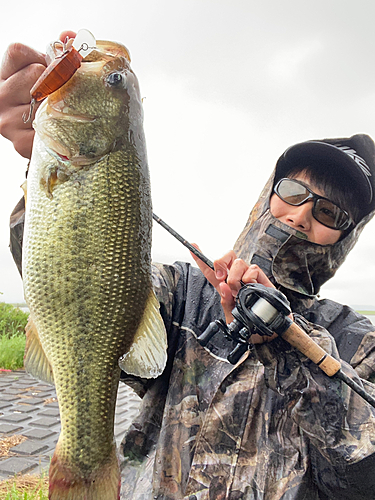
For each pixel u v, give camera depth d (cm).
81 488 36
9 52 40
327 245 59
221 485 45
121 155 39
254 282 45
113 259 37
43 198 37
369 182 60
